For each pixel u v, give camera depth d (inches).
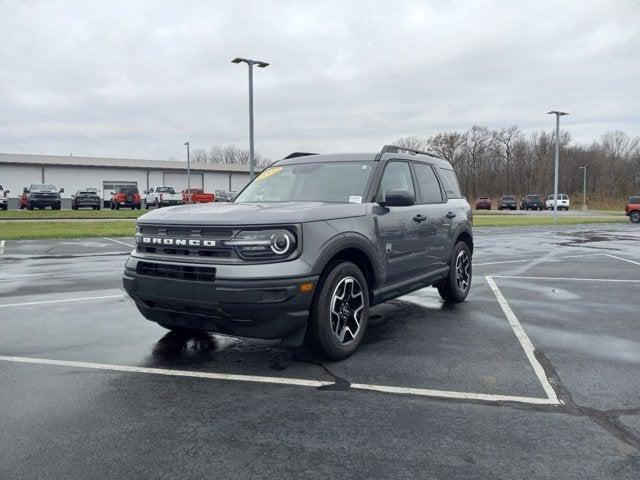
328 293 176.4
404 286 224.1
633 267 444.5
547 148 4018.2
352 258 199.0
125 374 170.2
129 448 120.1
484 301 291.9
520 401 147.6
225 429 130.2
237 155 5019.7
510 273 406.3
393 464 113.3
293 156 264.7
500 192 4055.1
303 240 168.4
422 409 142.3
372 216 201.6
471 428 130.6
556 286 343.3
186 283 167.0
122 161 2684.5
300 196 217.8
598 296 307.0
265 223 164.6
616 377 167.0
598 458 115.6
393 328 229.8
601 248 628.1
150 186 2630.4
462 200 296.7
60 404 145.5
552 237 812.6
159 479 107.3
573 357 187.9
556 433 127.8
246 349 197.0
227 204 203.5
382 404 145.7
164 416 137.8
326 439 124.9
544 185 3917.3
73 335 217.0
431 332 222.7
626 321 243.0
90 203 1545.3
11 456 116.0
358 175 217.3
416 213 233.9
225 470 110.8
